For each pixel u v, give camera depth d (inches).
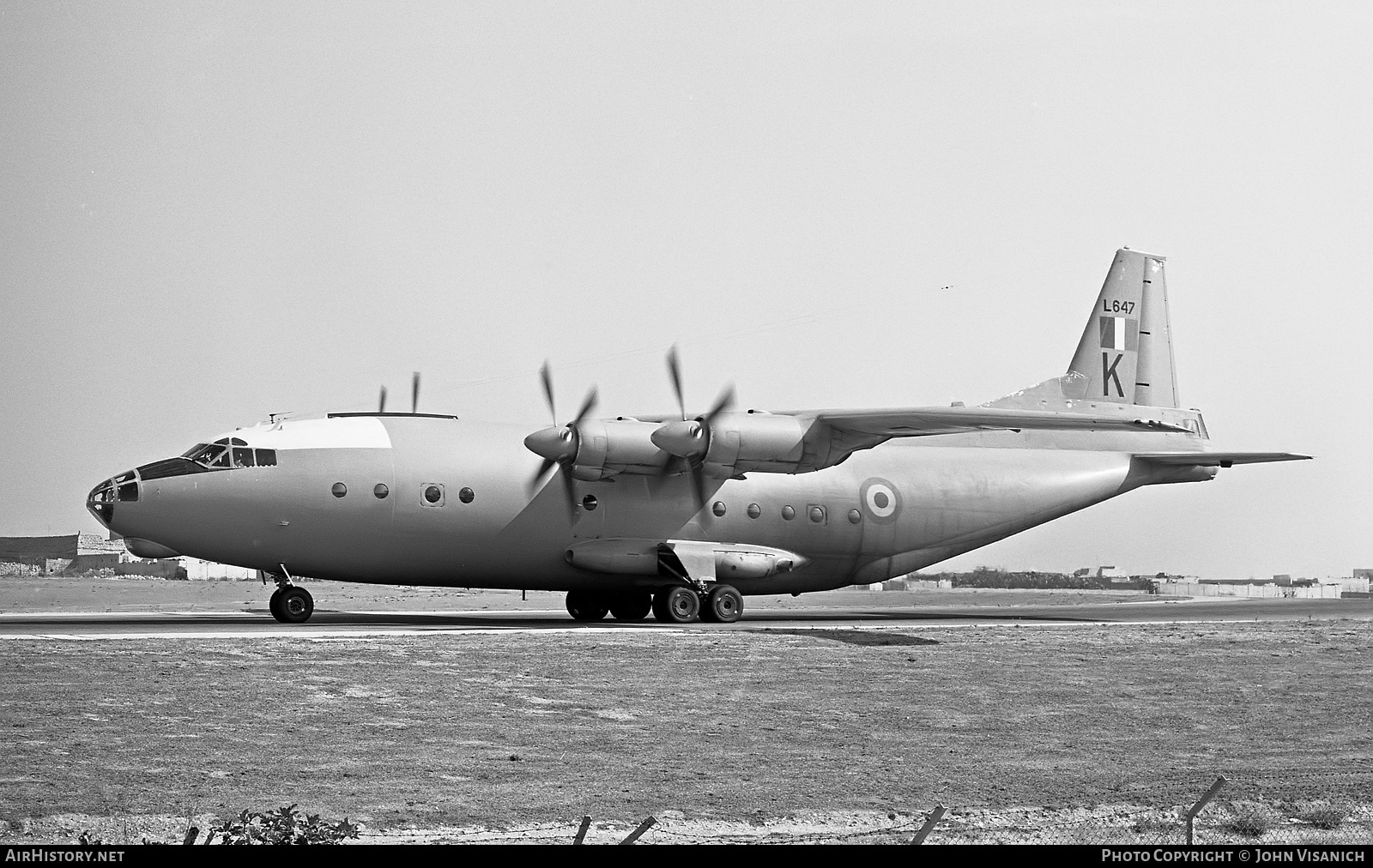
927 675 1464.1
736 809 874.1
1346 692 1393.9
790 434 2060.8
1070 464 2527.1
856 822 844.6
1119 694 1368.1
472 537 2065.7
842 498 2313.0
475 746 1061.8
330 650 1494.8
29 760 964.6
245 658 1419.8
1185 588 4958.2
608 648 1590.8
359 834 792.3
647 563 2146.9
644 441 2075.5
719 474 2082.9
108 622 2017.7
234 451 1971.0
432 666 1416.1
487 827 820.0
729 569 2192.4
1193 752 1092.5
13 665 1341.0
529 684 1336.1
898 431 2118.6
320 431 2039.9
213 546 1961.1
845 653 1616.6
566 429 2047.2
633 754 1048.2
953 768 1015.6
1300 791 927.0
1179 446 2640.3
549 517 2102.6
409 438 2071.9
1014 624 2123.5
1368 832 812.6
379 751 1032.8
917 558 2397.9
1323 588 4763.8
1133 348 2655.0
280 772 953.5
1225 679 1470.2
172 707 1162.6
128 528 1923.0
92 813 829.2
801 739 1121.4
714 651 1594.5
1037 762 1043.9
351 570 2046.0
